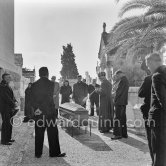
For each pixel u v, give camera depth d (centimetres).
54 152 684
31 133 1003
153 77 465
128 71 2109
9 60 1551
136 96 1228
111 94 1014
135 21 1314
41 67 692
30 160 655
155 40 1300
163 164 465
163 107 457
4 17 1384
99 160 651
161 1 1144
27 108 680
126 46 1565
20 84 1848
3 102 805
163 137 468
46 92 675
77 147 786
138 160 648
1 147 782
